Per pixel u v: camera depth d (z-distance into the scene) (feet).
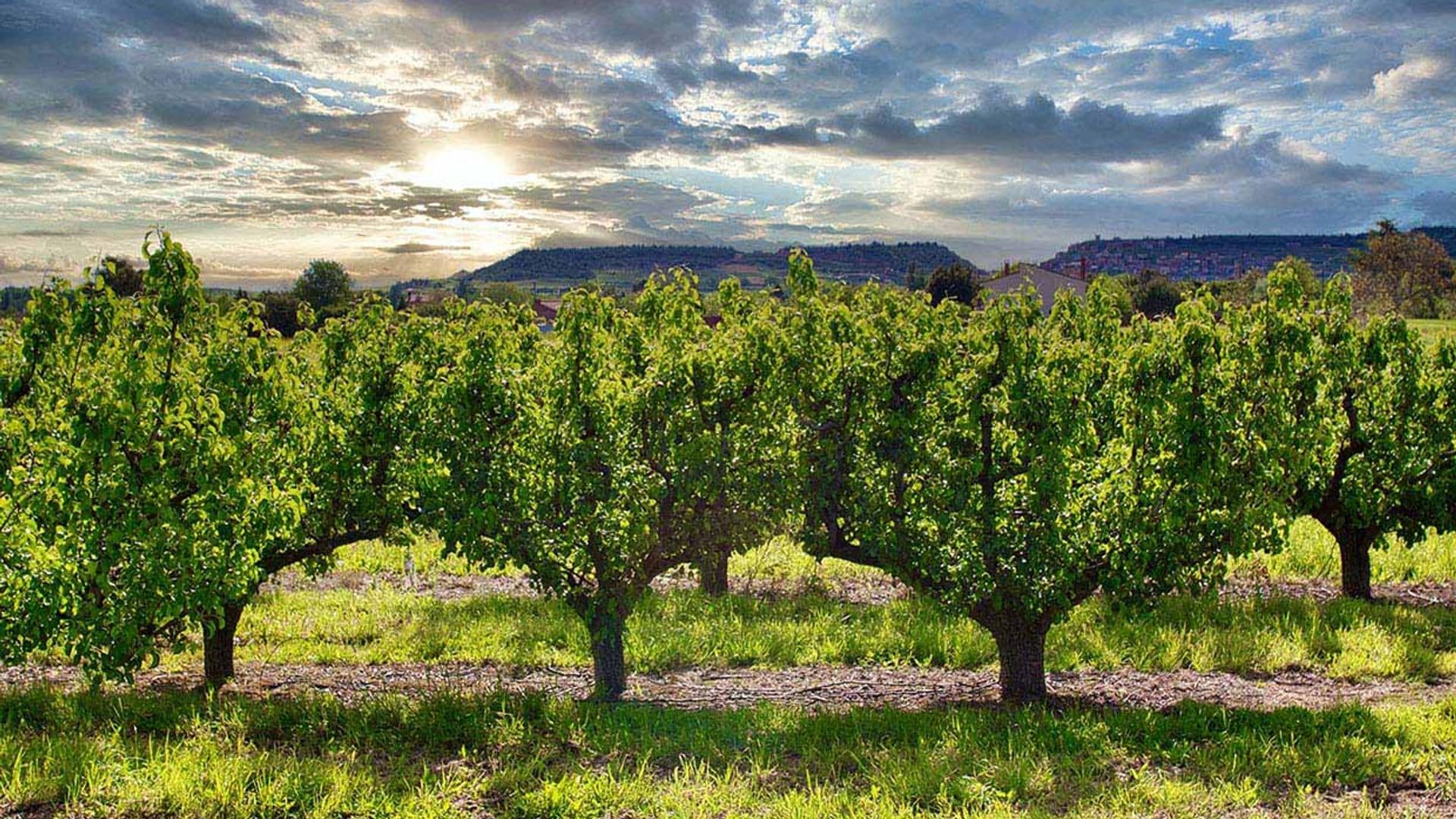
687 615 40.88
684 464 29.35
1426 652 34.35
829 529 30.37
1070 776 22.88
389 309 36.09
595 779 22.26
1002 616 30.66
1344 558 44.96
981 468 29.07
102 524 25.16
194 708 27.22
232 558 27.20
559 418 30.17
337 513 32.55
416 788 21.79
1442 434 41.96
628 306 43.37
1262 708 28.81
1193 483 28.71
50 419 24.93
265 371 28.02
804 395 30.12
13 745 22.88
